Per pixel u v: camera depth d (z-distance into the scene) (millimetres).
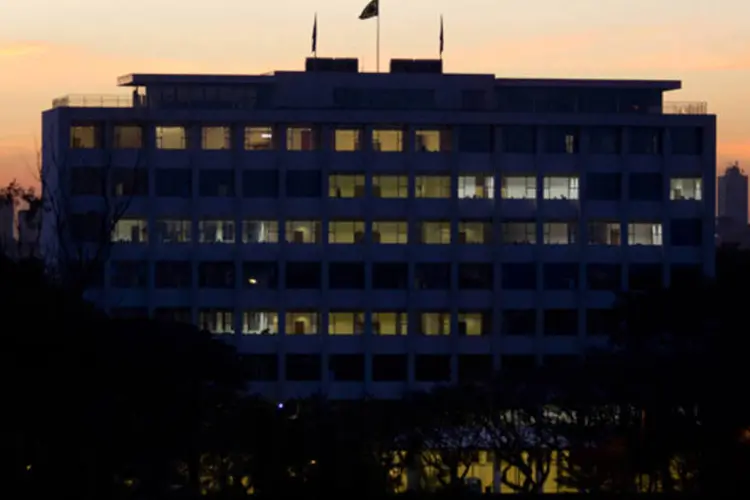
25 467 180125
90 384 189625
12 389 171250
